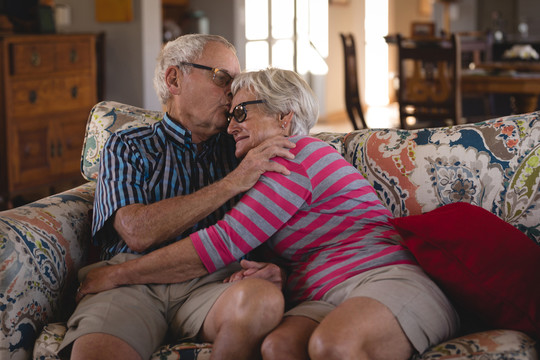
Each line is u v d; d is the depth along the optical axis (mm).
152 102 5352
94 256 1787
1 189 4250
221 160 1811
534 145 1613
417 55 4445
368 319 1269
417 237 1488
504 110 5496
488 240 1431
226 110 1730
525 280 1353
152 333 1460
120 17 5148
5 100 4164
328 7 8492
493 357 1223
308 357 1309
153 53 5332
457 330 1429
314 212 1531
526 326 1323
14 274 1462
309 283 1505
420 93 4523
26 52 4273
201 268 1520
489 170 1644
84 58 4797
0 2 4770
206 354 1403
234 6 6461
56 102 4574
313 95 1667
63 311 1644
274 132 1634
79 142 4828
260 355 1366
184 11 6598
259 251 1689
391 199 1731
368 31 10289
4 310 1436
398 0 11055
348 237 1526
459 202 1606
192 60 1711
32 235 1556
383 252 1483
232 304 1376
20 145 4324
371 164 1775
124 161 1668
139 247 1563
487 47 5918
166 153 1720
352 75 5090
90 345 1370
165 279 1529
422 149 1730
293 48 8078
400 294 1331
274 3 7605
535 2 11508
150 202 1677
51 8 4789
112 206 1604
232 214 1512
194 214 1535
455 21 12000
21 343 1478
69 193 1860
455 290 1407
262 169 1521
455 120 4371
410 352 1311
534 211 1575
